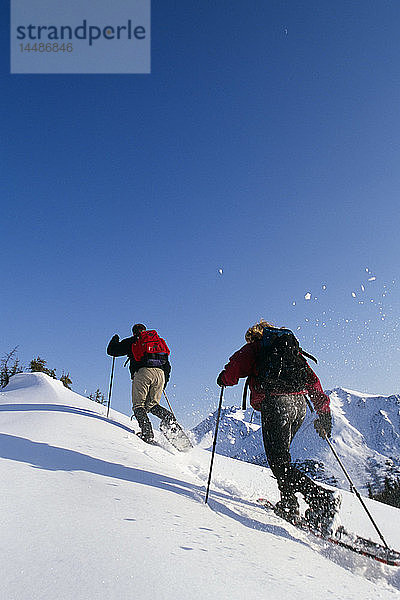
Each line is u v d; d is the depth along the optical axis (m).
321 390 3.71
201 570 1.63
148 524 2.07
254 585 1.62
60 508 2.07
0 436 3.64
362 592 1.90
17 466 2.72
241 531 2.51
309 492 3.20
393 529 3.91
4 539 1.63
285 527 3.11
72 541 1.70
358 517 4.21
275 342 3.63
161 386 6.47
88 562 1.53
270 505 3.89
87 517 2.01
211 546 1.97
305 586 1.76
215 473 5.11
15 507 1.98
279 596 1.57
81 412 6.66
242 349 3.73
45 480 2.53
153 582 1.45
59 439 4.03
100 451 3.96
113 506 2.27
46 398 7.67
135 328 6.71
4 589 1.30
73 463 3.17
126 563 1.56
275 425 3.52
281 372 3.53
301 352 3.75
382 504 4.85
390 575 2.62
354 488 3.23
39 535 1.71
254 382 3.67
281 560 2.07
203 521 2.44
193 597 1.40
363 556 2.76
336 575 2.10
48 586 1.35
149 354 6.46
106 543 1.72
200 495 3.38
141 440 5.77
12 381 9.75
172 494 3.05
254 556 2.00
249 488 4.68
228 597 1.46
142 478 3.30
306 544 2.78
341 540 3.01
